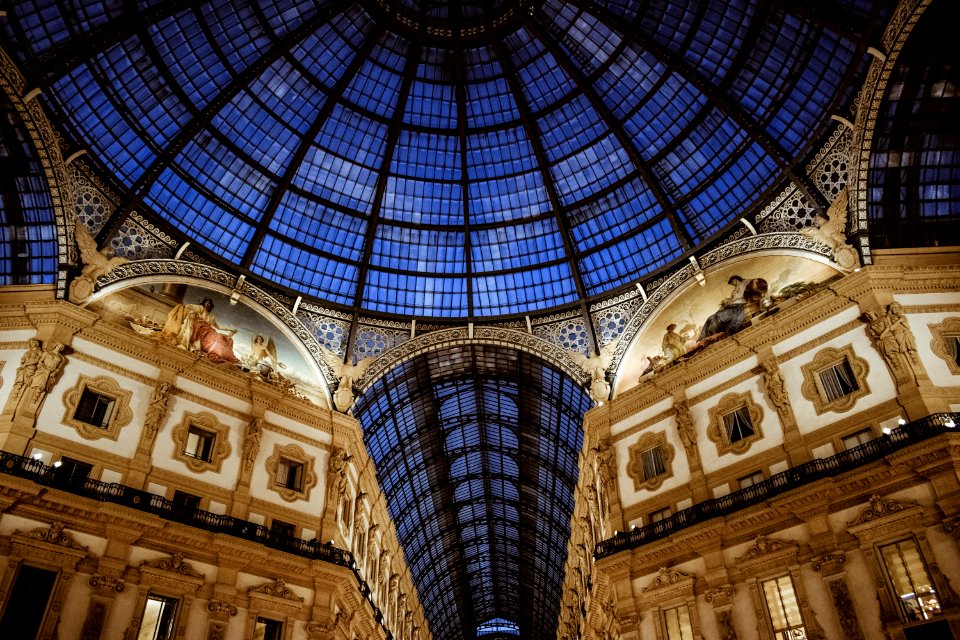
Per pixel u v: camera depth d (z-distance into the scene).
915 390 23.11
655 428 29.50
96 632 21.73
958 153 26.47
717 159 32.34
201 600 24.39
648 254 34.97
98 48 26.00
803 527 23.12
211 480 26.95
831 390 25.19
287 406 30.69
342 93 33.41
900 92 25.03
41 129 26.02
